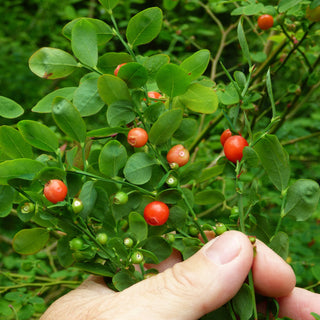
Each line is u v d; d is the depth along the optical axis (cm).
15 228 52
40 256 39
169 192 21
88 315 22
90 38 21
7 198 21
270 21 30
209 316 23
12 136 20
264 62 35
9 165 19
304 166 51
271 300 25
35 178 20
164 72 20
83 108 21
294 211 22
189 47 47
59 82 68
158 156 21
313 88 39
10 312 31
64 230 22
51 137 20
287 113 38
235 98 23
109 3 21
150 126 21
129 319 21
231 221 23
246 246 22
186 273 22
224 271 21
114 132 21
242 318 22
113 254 22
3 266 47
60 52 21
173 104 22
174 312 21
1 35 90
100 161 20
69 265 22
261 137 21
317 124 53
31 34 89
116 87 20
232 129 22
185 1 48
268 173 21
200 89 21
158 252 22
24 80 82
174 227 22
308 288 31
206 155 47
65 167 20
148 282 22
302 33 33
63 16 75
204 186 37
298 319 26
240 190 22
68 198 20
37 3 92
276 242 23
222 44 45
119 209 22
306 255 38
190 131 21
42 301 31
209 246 22
